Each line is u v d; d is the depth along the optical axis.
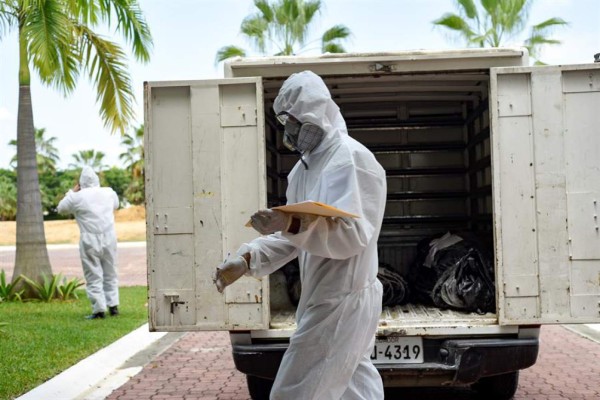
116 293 11.68
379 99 8.00
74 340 9.30
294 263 7.09
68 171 82.06
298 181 3.95
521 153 5.29
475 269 6.33
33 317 11.62
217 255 5.35
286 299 6.59
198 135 5.36
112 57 14.11
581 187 5.27
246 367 5.38
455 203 8.60
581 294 5.25
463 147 8.45
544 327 10.58
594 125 5.27
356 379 3.96
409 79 6.45
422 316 5.97
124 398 6.62
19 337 9.52
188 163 5.38
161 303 5.37
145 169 5.38
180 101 5.40
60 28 12.28
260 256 3.91
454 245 7.06
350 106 8.35
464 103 8.33
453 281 6.32
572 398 6.44
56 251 36.34
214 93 5.37
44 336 9.60
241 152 5.36
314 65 5.61
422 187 8.61
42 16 12.17
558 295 5.26
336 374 3.76
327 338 3.74
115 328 10.33
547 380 7.16
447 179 8.60
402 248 8.58
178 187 5.38
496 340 5.33
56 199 75.56
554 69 5.28
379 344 5.39
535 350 5.34
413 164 8.59
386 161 8.61
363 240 3.55
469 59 5.54
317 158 3.80
